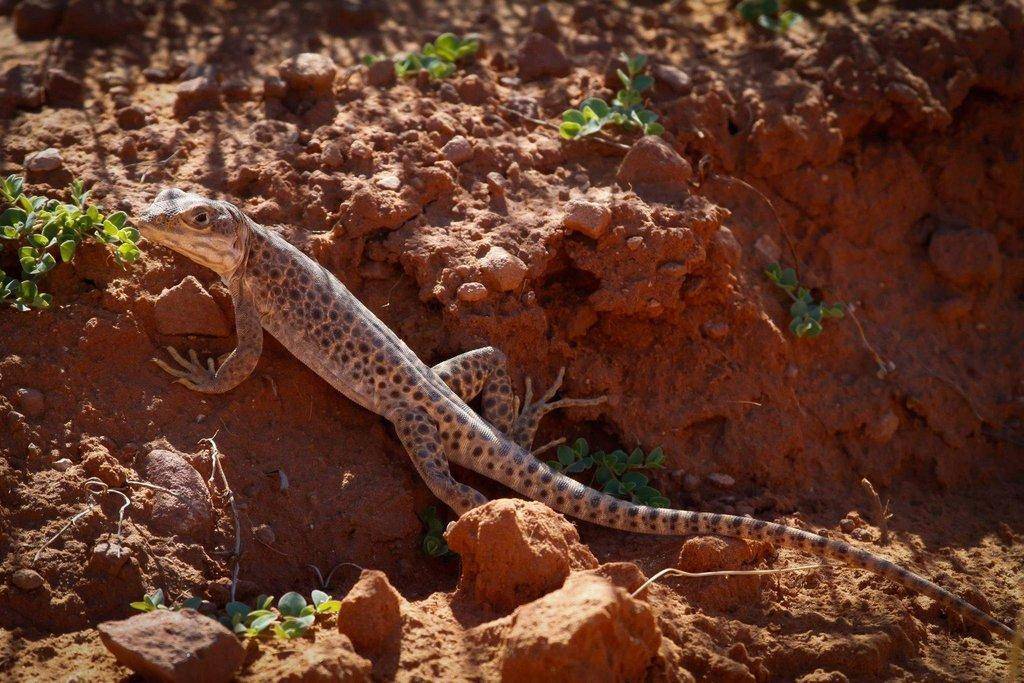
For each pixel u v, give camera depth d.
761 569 6.45
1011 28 9.76
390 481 6.74
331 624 5.52
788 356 8.18
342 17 10.07
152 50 9.51
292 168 7.77
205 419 6.61
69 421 6.29
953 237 9.20
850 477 8.02
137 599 5.67
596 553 6.71
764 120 8.92
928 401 8.45
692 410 7.74
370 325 6.86
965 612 5.97
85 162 7.67
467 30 10.19
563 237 7.67
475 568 5.89
